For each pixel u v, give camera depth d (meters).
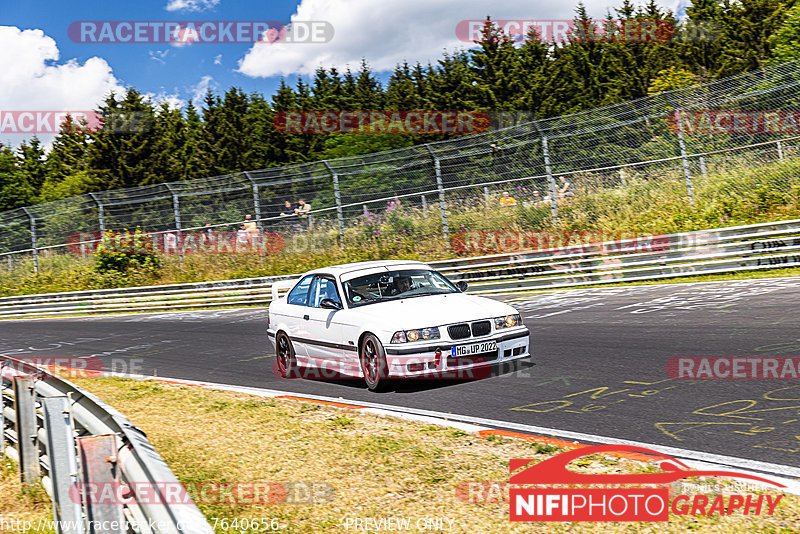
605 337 11.28
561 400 7.64
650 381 8.12
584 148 22.58
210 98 52.09
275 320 11.20
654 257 17.52
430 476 5.48
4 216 31.16
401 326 8.68
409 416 7.32
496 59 45.12
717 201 19.80
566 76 44.97
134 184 50.69
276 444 6.69
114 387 10.73
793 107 19.73
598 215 21.36
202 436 7.21
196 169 51.28
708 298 13.88
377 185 24.25
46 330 22.05
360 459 6.03
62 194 52.31
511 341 9.06
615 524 4.39
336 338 9.63
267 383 10.29
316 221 25.39
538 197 22.69
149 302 25.64
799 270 15.53
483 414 7.32
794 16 29.38
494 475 5.38
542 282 19.00
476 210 22.91
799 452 5.39
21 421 6.32
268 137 49.78
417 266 10.69
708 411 6.71
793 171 19.52
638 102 20.64
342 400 8.43
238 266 26.72
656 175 21.69
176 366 12.63
